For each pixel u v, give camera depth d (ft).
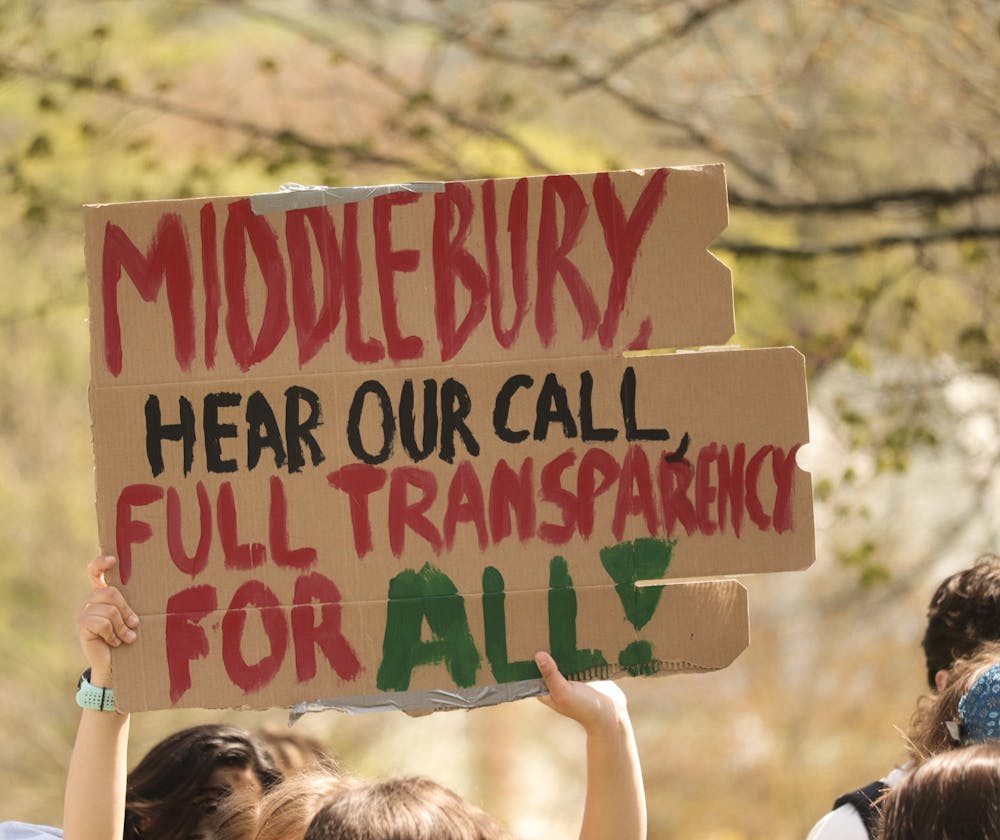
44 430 144.97
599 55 83.05
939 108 79.46
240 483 30.71
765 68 85.81
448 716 165.17
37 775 140.67
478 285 31.19
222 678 30.32
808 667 163.63
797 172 87.71
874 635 158.51
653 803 170.30
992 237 76.02
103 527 30.50
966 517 96.94
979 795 24.59
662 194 31.35
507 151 80.28
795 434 30.99
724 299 31.19
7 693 142.10
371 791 27.48
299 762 39.06
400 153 77.92
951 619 37.40
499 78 81.35
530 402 31.01
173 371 30.86
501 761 186.19
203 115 75.77
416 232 31.27
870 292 76.54
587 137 88.38
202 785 35.40
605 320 31.19
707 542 30.86
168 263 31.07
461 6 79.97
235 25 87.10
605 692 30.63
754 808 165.68
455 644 30.58
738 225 86.99
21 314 89.56
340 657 30.50
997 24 73.77
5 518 144.15
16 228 83.46
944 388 79.61
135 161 79.25
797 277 76.79
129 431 30.73
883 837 26.32
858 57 82.99
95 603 30.27
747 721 166.61
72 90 75.61
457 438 30.91
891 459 77.36
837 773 161.79
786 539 30.89
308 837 26.84
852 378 81.41
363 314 31.09
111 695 30.35
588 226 31.32
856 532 109.91
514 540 30.78
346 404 30.91
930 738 32.76
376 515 30.73
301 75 84.23
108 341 30.86
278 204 31.22
